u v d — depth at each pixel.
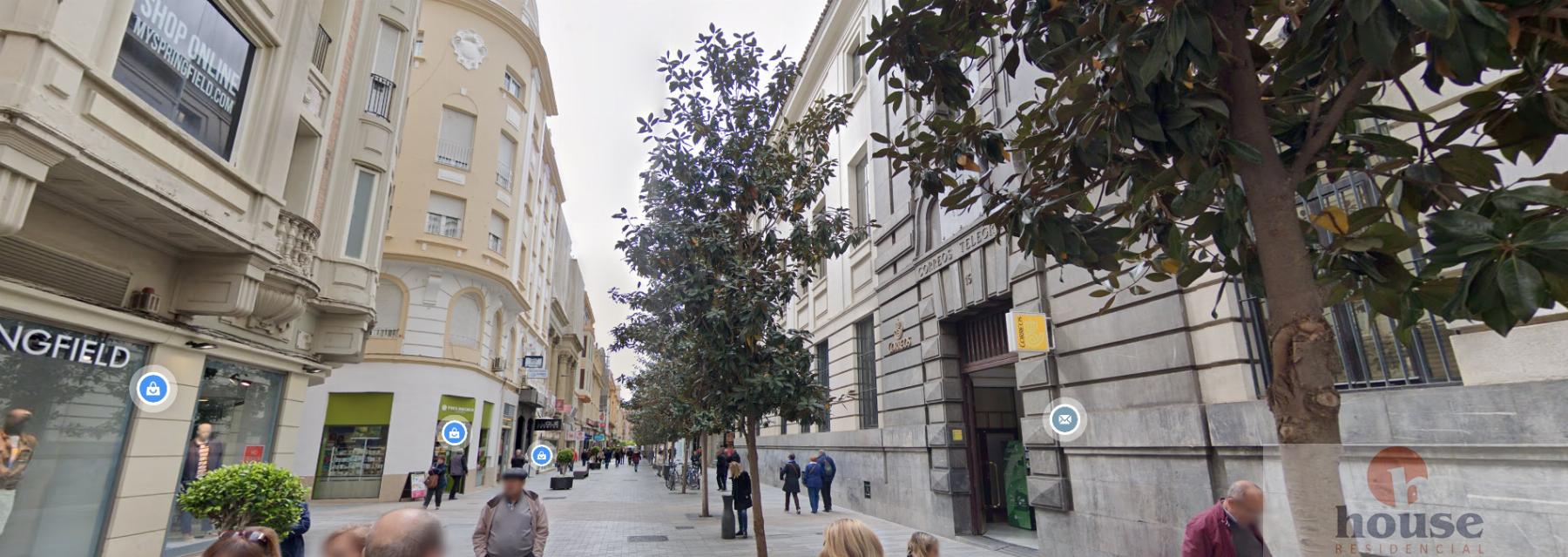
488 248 24.25
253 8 8.56
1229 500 3.82
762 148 7.86
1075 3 3.30
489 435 25.78
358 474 19.73
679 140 7.73
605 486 28.89
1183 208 2.75
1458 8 1.92
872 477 14.89
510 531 5.56
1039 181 3.58
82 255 7.26
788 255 8.69
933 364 12.30
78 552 7.34
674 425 20.61
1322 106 2.75
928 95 4.06
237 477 6.78
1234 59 2.62
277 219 9.15
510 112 26.48
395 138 14.74
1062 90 3.51
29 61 5.68
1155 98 2.59
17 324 6.59
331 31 12.03
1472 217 1.90
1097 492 8.13
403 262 21.55
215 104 8.12
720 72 7.67
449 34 24.25
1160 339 7.39
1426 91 5.06
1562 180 2.16
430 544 2.98
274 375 11.17
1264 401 6.22
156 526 8.27
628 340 14.64
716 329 7.05
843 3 18.27
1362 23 1.97
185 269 8.57
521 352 31.47
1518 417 4.35
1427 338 5.26
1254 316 6.59
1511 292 1.77
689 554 10.70
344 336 12.62
